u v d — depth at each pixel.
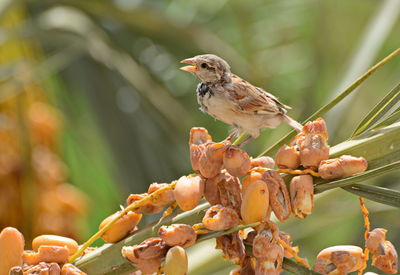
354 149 5.79
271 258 5.72
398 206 5.74
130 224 5.82
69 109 7.75
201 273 6.29
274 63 8.43
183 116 7.68
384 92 7.62
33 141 6.90
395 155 5.77
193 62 6.09
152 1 8.28
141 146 7.57
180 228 5.74
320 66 7.85
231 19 8.62
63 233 6.87
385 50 7.82
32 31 7.33
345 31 7.92
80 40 7.58
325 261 5.77
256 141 7.43
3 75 7.09
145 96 7.59
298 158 5.79
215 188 5.78
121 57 7.70
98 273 5.81
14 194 6.73
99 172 7.78
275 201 5.75
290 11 8.49
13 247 5.78
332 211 6.69
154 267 5.77
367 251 5.77
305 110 7.46
